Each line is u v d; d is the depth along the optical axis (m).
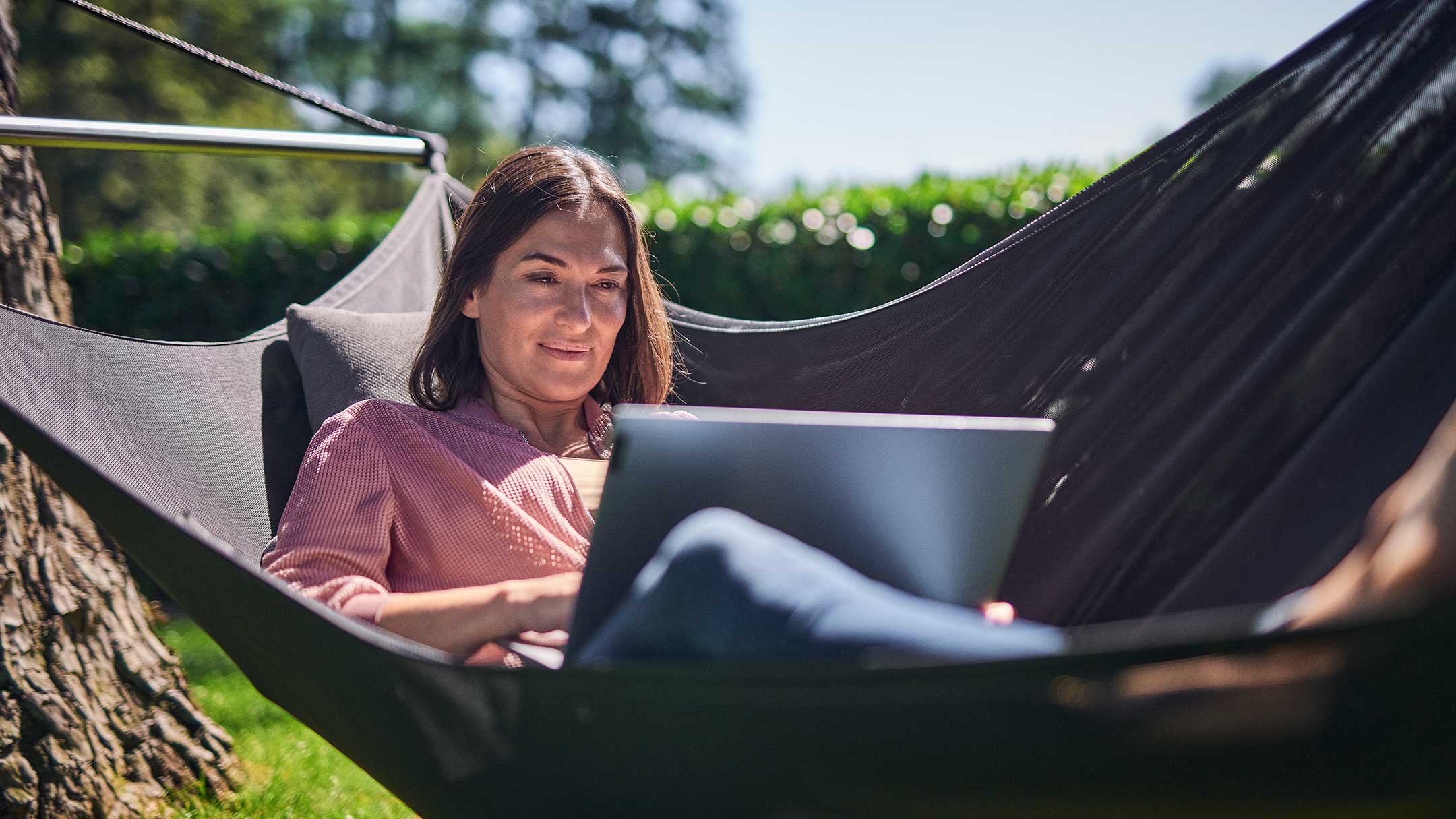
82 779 2.24
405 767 1.14
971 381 2.08
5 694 2.20
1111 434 1.88
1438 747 0.72
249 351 2.25
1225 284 1.82
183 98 16.03
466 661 1.42
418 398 2.01
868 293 4.50
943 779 0.78
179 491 1.82
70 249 5.63
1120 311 1.91
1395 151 1.68
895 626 0.94
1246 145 1.83
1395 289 1.64
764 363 2.42
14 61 2.53
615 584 1.17
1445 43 1.66
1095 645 0.70
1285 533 1.56
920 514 1.23
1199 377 1.81
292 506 1.67
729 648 0.99
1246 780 0.74
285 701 1.43
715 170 26.58
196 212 17.17
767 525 1.20
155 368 1.99
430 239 2.68
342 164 20.31
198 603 1.28
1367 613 0.68
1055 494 1.90
